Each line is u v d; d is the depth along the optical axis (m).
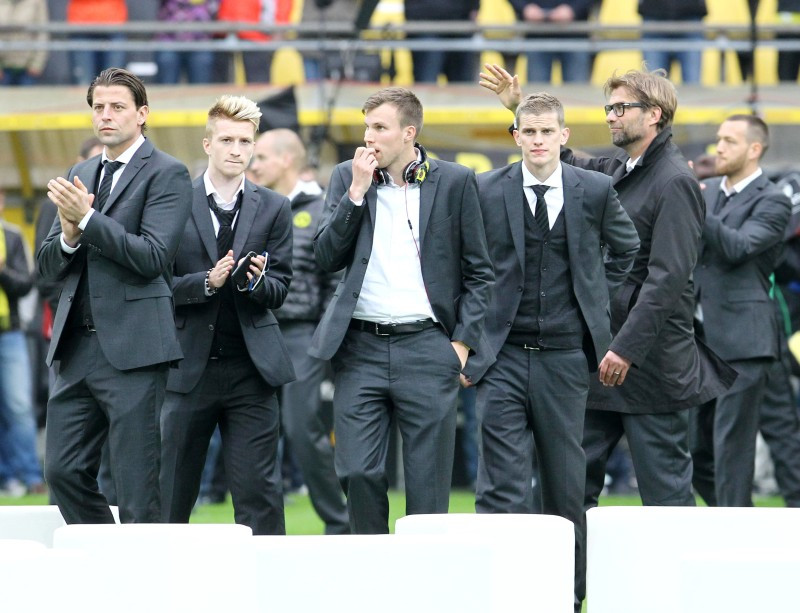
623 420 23.12
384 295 20.45
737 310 27.53
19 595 12.75
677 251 22.30
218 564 14.28
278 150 27.31
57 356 20.36
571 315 21.36
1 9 38.78
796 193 33.44
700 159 32.28
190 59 38.75
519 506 21.03
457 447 38.09
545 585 15.27
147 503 20.06
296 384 26.97
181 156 37.03
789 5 41.38
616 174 23.08
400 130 20.34
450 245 20.67
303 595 14.50
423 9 38.50
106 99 20.16
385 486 20.47
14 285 35.47
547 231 21.34
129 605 14.27
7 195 38.16
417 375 20.36
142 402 19.98
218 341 21.70
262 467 21.91
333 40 37.66
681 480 23.03
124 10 40.12
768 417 30.30
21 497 35.44
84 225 19.33
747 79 40.06
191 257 21.84
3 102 37.31
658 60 39.81
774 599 12.95
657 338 22.73
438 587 14.42
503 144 36.97
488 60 41.69
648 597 15.65
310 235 27.22
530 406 21.36
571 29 38.19
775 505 35.16
